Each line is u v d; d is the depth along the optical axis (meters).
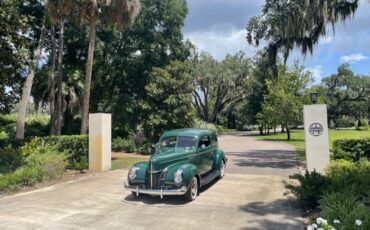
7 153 12.36
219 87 57.66
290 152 20.75
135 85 28.78
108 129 14.08
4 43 12.27
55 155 12.75
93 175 12.55
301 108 34.06
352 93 67.38
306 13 14.70
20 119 19.39
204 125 30.00
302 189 7.54
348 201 5.96
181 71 22.73
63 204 8.29
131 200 8.60
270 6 16.59
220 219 6.88
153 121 21.41
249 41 17.58
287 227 6.27
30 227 6.55
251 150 22.42
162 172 8.31
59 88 21.58
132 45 28.42
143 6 26.73
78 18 17.77
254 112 48.88
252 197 8.73
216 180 11.09
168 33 28.52
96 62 27.41
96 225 6.63
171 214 7.32
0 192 9.55
